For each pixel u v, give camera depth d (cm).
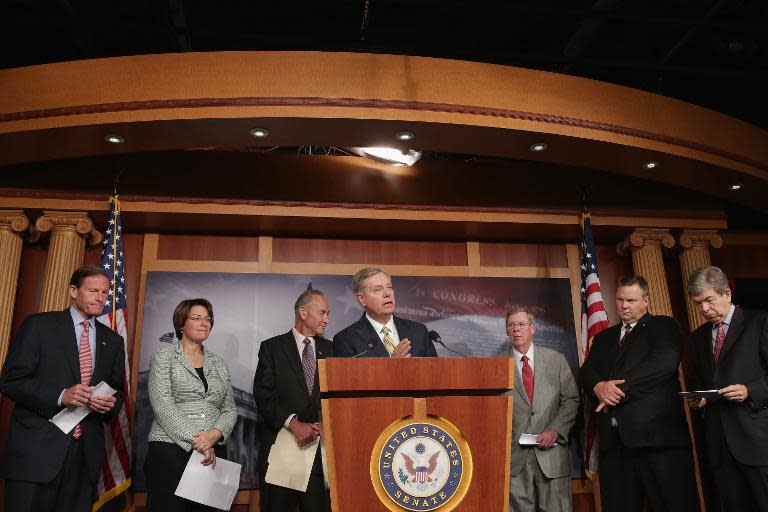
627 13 508
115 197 438
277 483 348
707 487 461
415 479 187
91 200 453
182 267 479
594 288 455
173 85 380
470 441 191
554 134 399
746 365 313
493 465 191
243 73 383
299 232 494
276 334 470
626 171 450
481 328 490
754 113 604
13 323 455
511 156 429
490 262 510
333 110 378
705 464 464
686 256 514
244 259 488
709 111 454
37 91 383
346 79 385
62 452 296
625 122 418
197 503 337
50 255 446
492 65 406
